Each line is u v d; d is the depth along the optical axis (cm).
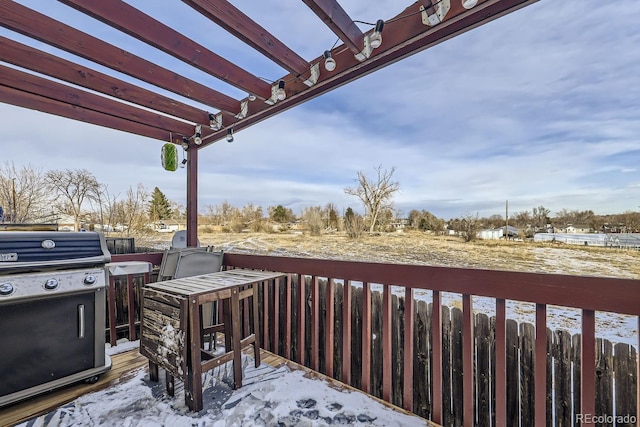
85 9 164
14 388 187
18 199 650
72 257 212
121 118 318
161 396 203
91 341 222
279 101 268
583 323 139
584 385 138
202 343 261
